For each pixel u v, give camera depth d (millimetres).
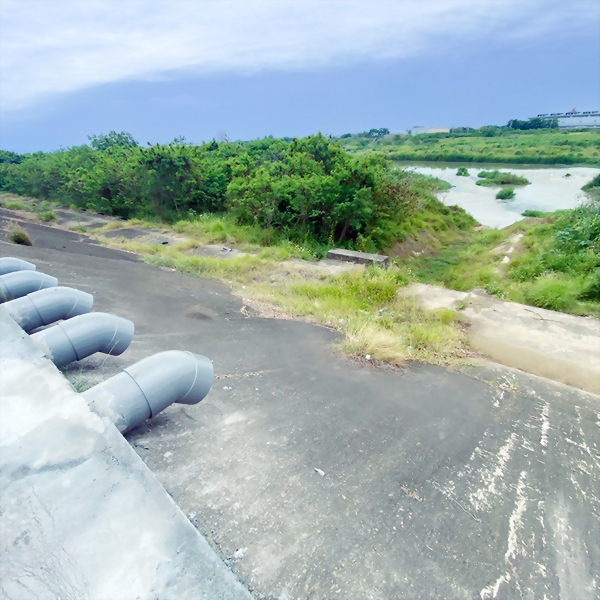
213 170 14969
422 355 5180
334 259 10047
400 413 3740
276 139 21812
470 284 9273
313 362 4641
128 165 15555
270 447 3035
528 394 4297
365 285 7371
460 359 5172
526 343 5664
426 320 6402
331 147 15188
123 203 16328
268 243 11914
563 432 3658
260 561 2139
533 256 10398
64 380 1779
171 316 5824
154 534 1256
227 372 4191
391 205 13266
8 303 3242
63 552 1193
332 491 2693
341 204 11750
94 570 1156
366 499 2662
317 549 2260
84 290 6684
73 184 18031
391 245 13875
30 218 15703
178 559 1198
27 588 1107
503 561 2346
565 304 6770
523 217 20422
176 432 3002
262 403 3637
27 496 1334
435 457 3164
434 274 12539
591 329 5941
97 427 1582
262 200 12461
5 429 1551
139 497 1353
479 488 2879
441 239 16891
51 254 8859
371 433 3385
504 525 2588
